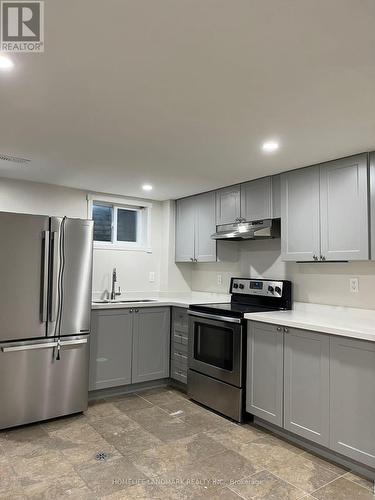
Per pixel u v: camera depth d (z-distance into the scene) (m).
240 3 1.28
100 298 4.38
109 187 4.13
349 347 2.40
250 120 2.29
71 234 3.28
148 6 1.30
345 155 2.90
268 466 2.44
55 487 2.17
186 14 1.34
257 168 3.32
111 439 2.82
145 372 3.99
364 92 1.92
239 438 2.85
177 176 3.63
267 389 2.96
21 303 3.03
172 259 4.83
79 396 3.31
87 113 2.22
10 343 2.99
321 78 1.79
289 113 2.18
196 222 4.45
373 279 3.01
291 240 3.31
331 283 3.30
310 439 2.62
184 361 3.96
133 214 4.86
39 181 3.90
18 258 3.02
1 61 1.66
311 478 2.30
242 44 1.52
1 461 2.48
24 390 3.04
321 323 2.62
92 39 1.50
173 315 4.16
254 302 3.86
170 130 2.47
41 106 2.13
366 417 2.30
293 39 1.48
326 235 3.03
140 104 2.09
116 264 4.52
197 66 1.69
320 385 2.57
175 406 3.53
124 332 3.86
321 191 3.09
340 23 1.38
